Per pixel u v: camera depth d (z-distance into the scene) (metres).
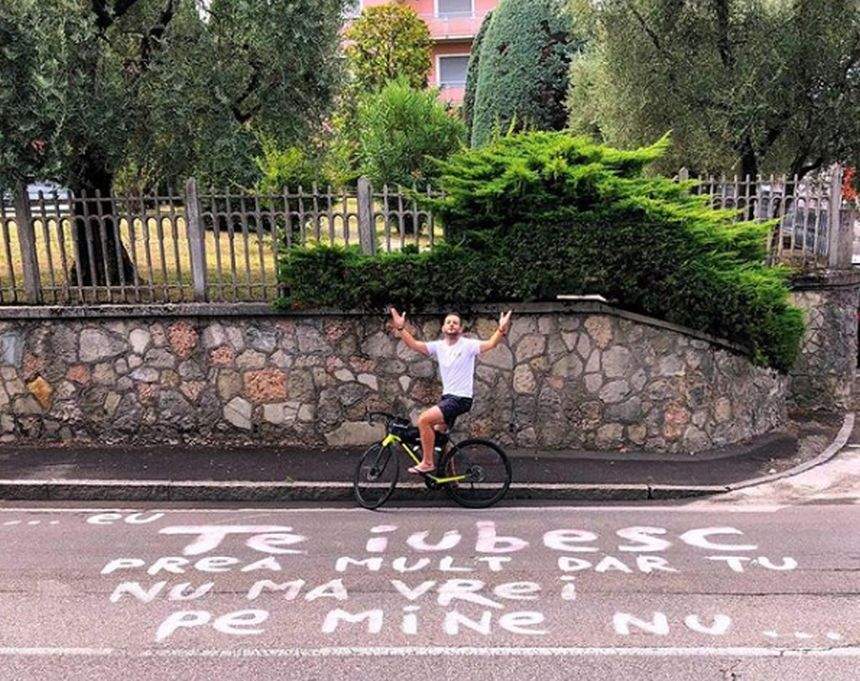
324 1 8.38
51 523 6.50
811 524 6.32
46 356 8.11
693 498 7.05
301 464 7.64
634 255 7.59
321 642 4.45
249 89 8.64
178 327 8.03
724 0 10.26
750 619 4.67
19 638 4.53
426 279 7.71
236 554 5.76
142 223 7.94
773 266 9.34
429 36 29.70
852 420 9.58
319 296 7.81
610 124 11.51
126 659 4.29
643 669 4.13
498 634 4.53
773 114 10.44
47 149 7.55
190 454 7.93
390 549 5.84
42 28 7.02
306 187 10.86
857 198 11.87
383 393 8.07
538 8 14.69
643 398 7.95
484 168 7.82
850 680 4.02
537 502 7.01
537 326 7.90
